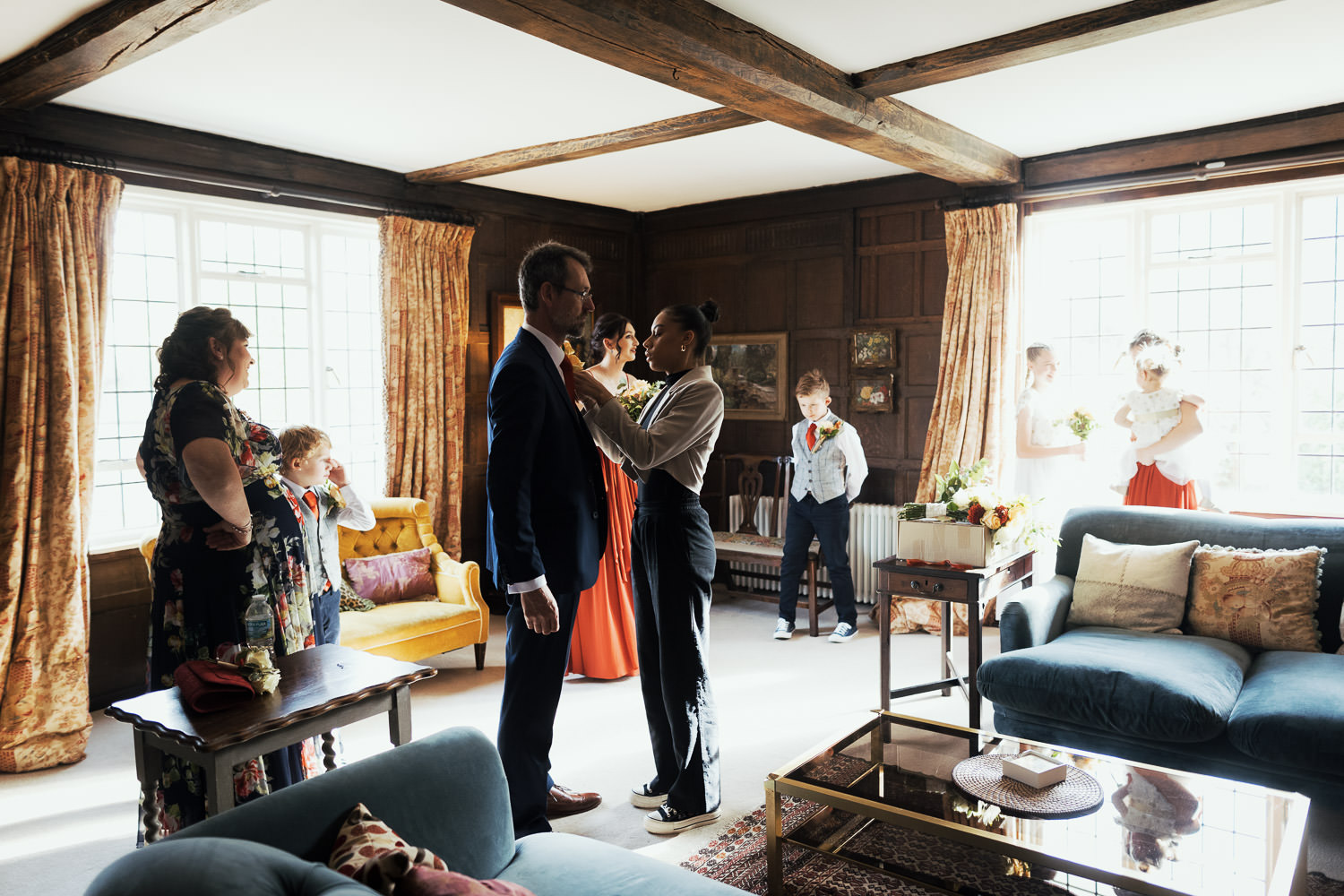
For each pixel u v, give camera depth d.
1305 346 4.84
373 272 5.86
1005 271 5.43
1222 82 4.05
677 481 2.94
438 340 5.81
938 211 5.82
